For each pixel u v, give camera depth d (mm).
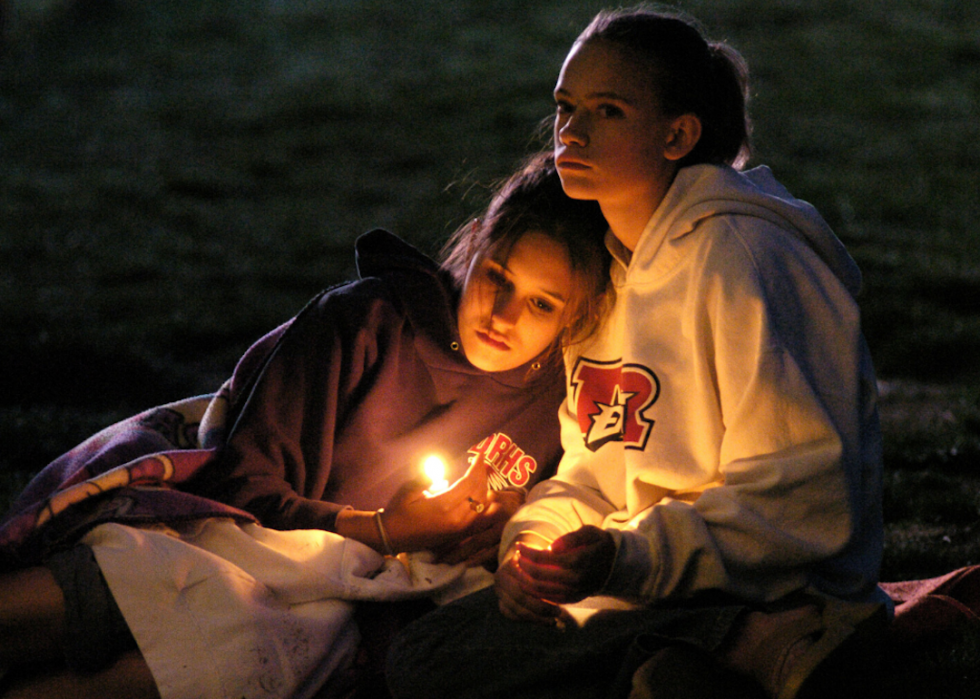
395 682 7996
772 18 61625
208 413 9523
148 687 7781
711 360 7977
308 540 8547
